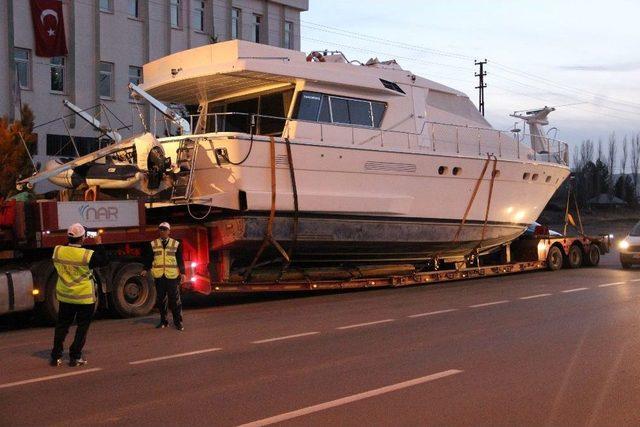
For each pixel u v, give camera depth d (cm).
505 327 1158
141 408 707
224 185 1464
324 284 1670
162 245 1222
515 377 812
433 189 1767
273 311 1425
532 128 2236
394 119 1739
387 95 1723
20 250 1299
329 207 1562
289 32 4172
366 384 789
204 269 1491
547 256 2233
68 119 3166
